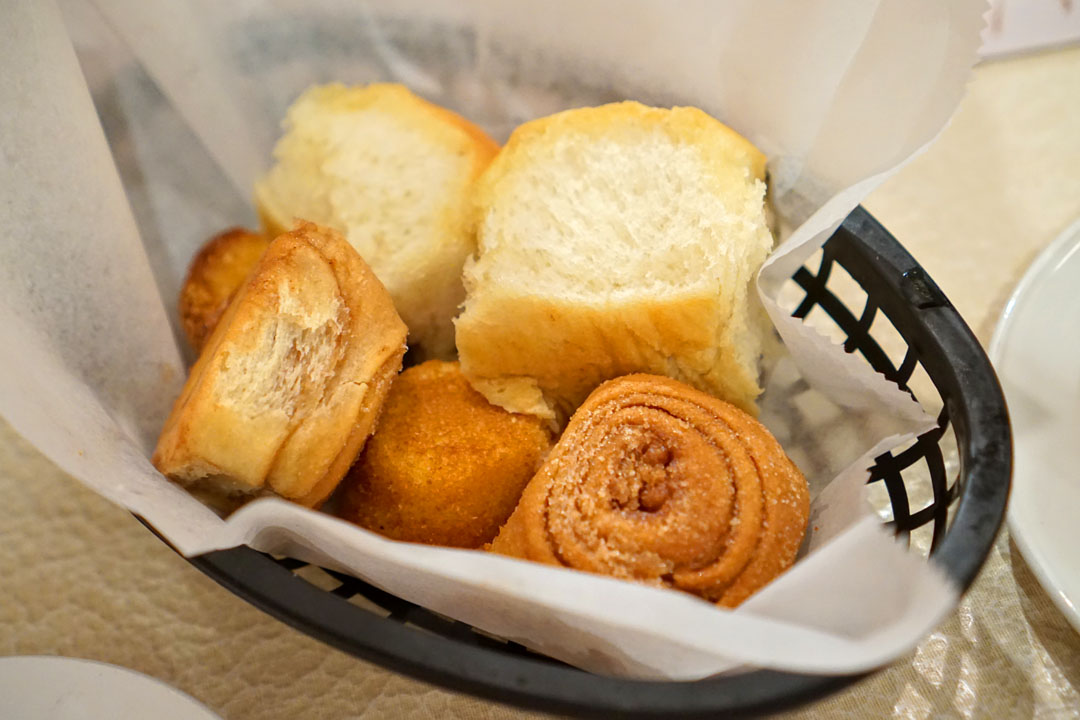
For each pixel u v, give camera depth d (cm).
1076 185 23
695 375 19
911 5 17
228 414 16
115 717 15
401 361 19
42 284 18
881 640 12
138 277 20
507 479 19
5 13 17
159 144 21
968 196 23
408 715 16
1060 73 25
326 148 22
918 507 18
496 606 14
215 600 18
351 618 13
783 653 12
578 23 20
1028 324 19
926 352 16
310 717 16
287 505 14
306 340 17
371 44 22
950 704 16
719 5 19
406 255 21
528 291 19
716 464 16
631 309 18
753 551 16
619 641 13
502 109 23
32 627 18
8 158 18
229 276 21
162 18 20
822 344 17
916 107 18
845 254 18
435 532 18
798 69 19
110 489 15
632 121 20
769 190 20
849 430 18
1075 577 16
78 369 18
